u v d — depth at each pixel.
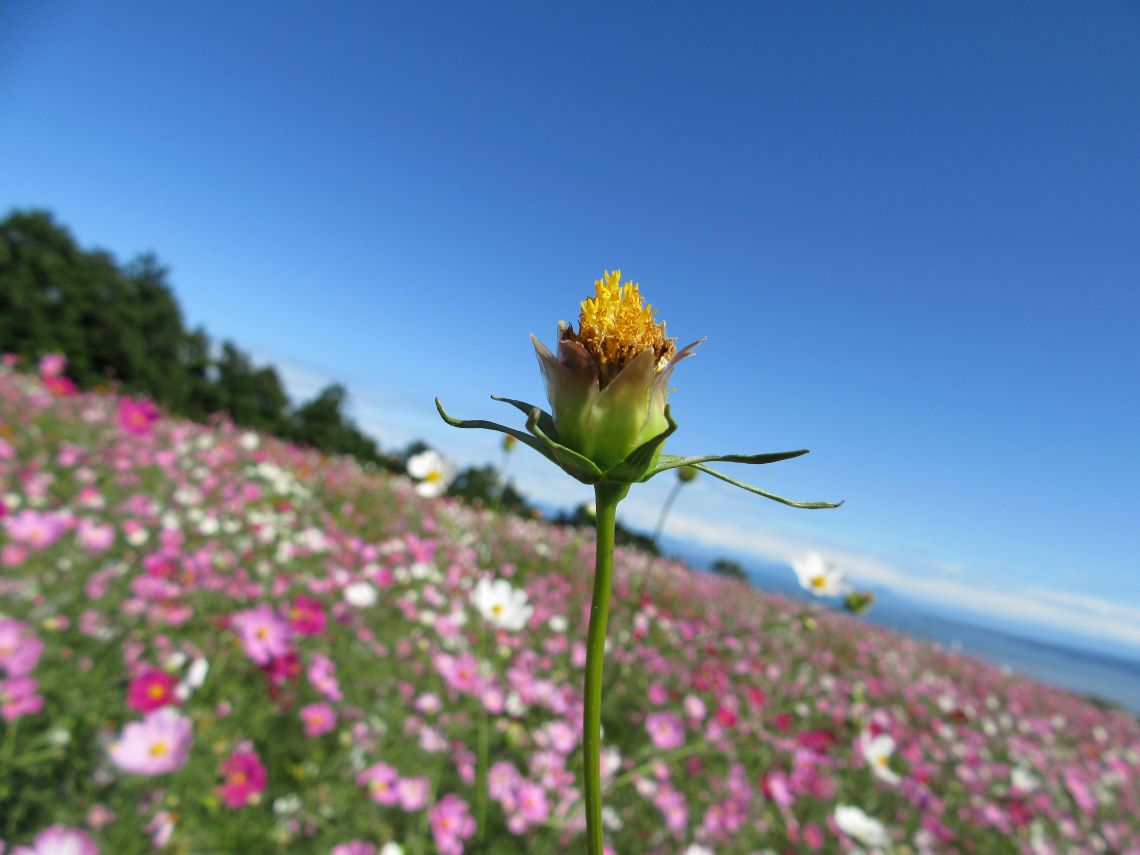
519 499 11.42
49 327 27.95
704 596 9.55
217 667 2.66
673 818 2.80
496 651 3.75
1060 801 5.13
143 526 4.32
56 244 29.47
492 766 2.72
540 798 2.60
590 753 0.70
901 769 4.66
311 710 2.55
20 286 27.53
